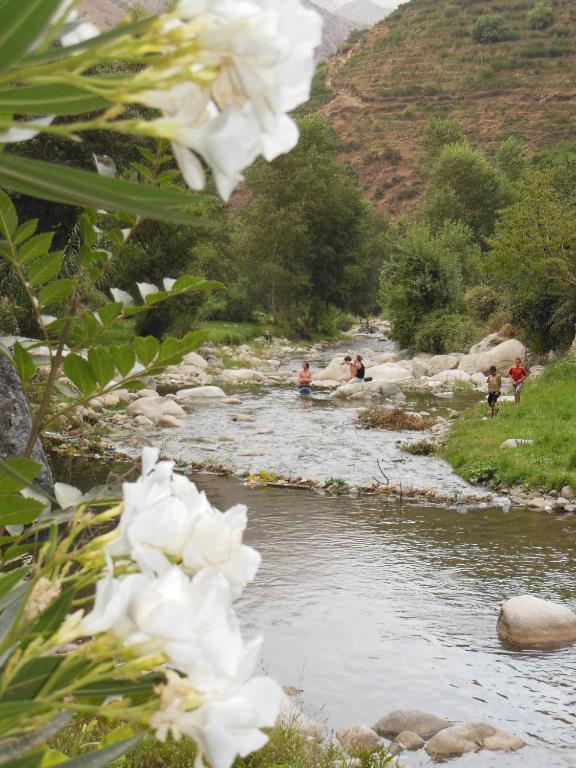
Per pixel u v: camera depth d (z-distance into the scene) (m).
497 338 40.66
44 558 1.04
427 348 45.28
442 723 7.45
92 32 0.90
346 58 187.12
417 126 156.12
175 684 0.78
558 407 23.08
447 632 9.42
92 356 1.84
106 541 0.95
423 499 15.66
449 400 30.47
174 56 0.73
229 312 62.59
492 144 149.25
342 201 62.97
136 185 0.79
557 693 8.08
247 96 0.74
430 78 167.50
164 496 0.92
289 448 20.55
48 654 0.96
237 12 0.74
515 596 10.51
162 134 0.74
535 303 37.59
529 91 158.75
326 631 9.35
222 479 17.08
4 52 0.75
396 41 178.75
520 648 9.05
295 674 8.31
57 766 1.00
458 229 66.50
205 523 0.87
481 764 6.85
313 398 30.94
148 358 1.85
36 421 1.84
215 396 30.38
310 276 63.19
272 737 6.29
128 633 0.79
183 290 1.82
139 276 35.47
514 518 14.34
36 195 0.81
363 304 69.19
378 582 10.94
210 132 0.73
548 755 6.98
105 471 16.58
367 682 8.22
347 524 13.74
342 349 56.91
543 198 35.53
